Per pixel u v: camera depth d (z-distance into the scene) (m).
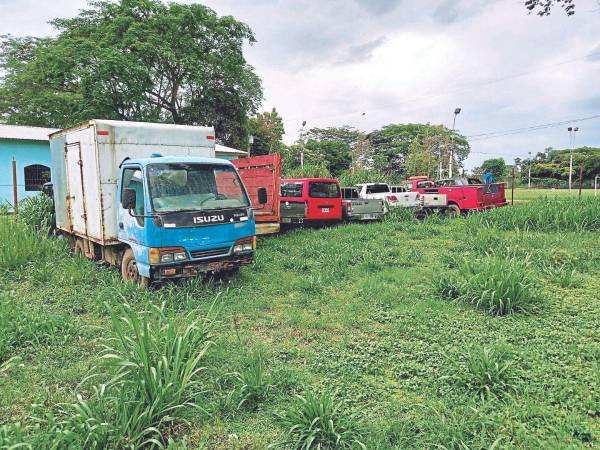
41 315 5.87
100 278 7.96
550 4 9.64
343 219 16.06
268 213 11.76
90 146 8.43
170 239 6.76
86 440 3.07
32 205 12.36
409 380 4.25
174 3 27.33
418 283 7.80
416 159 50.69
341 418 3.43
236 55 29.48
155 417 3.47
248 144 34.56
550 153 88.44
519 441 3.21
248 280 8.02
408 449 3.18
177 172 7.34
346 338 5.36
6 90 30.86
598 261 8.67
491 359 4.23
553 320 5.74
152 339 4.05
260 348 4.99
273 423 3.62
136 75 24.23
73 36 26.81
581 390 3.83
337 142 73.88
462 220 14.38
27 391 4.19
